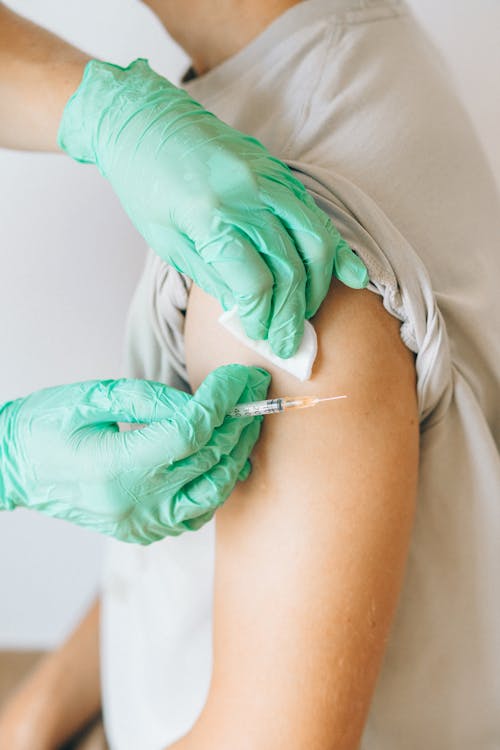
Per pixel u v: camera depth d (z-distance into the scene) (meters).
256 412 0.83
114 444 0.87
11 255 1.58
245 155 0.83
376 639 0.85
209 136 0.84
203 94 0.99
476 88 1.47
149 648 1.32
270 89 0.93
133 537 0.95
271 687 0.84
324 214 0.85
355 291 0.84
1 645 2.11
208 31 0.97
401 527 0.85
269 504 0.86
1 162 1.47
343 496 0.82
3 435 0.96
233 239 0.79
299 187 0.85
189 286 0.94
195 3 0.95
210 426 0.82
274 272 0.80
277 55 0.93
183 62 1.48
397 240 0.85
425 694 1.03
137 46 1.47
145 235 0.89
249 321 0.81
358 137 0.89
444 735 1.04
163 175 0.82
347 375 0.83
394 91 0.91
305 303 0.82
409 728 1.05
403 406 0.85
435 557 0.98
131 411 0.91
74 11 1.44
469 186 0.95
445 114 0.95
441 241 0.91
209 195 0.80
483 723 1.03
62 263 1.59
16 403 0.98
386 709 1.04
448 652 1.01
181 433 0.82
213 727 0.89
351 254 0.82
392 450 0.83
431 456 0.94
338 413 0.82
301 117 0.91
